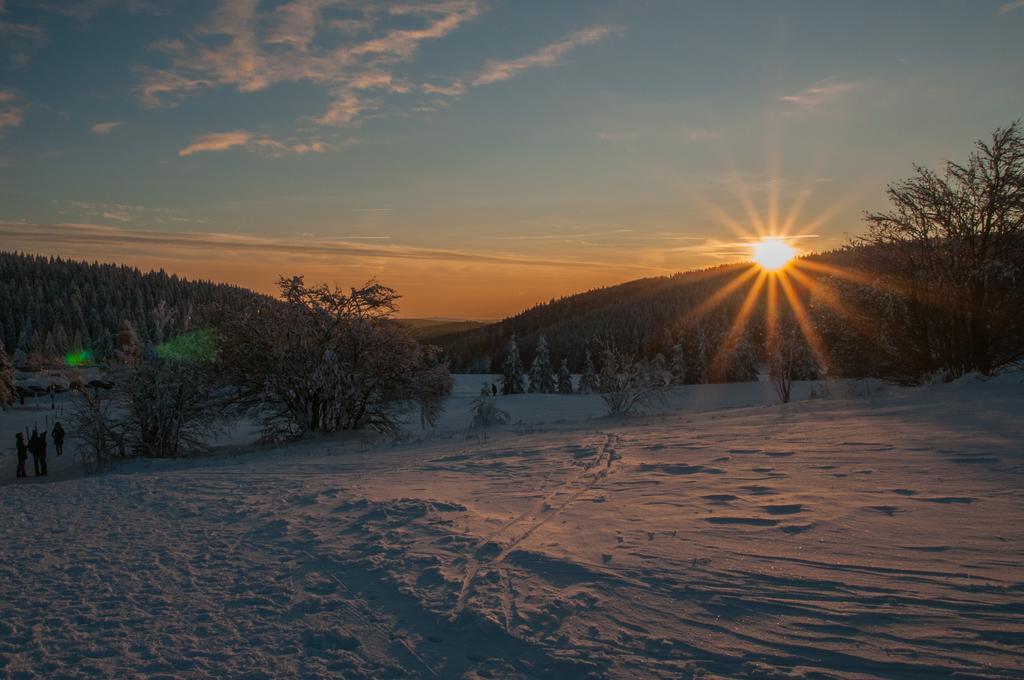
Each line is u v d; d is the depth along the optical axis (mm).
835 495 7113
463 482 10422
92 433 22031
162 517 9250
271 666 4086
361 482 11328
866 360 24656
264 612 5062
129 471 19391
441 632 4441
